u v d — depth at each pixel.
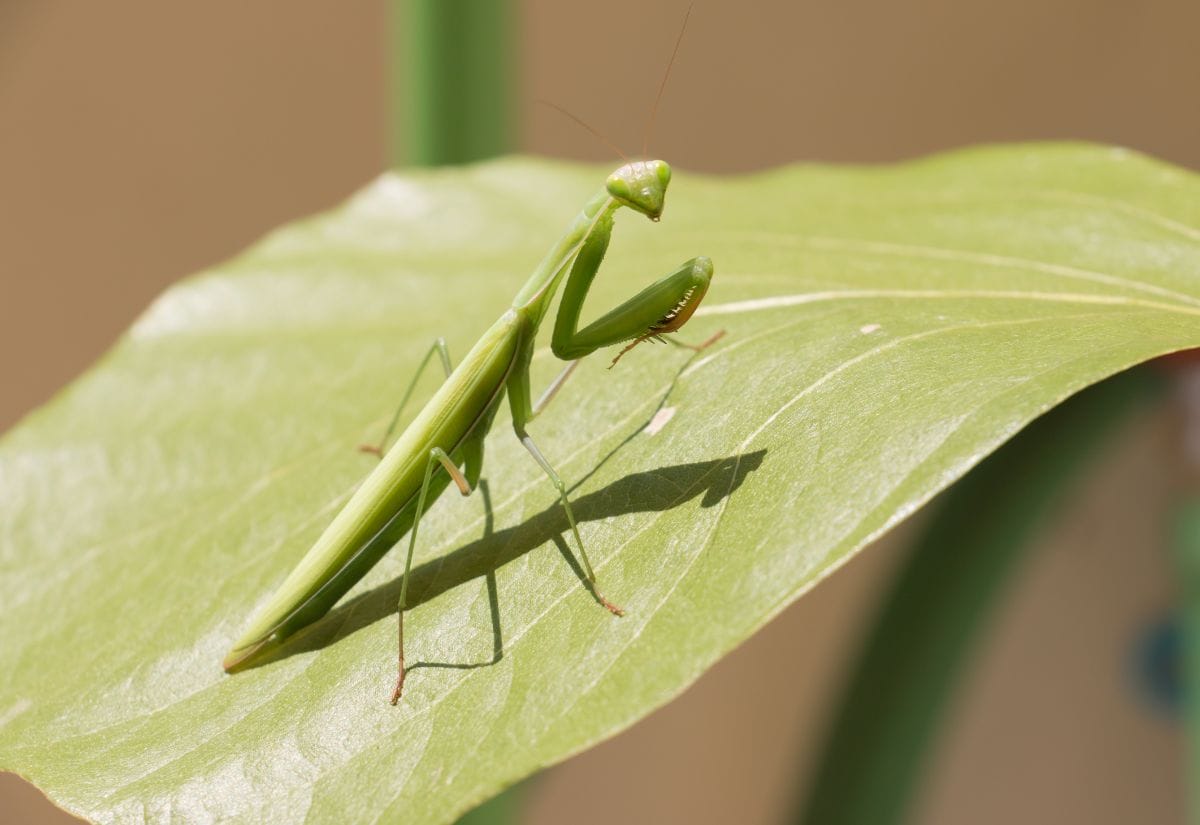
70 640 0.34
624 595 0.31
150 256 0.72
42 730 0.33
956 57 0.64
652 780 0.72
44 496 0.36
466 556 0.33
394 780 0.31
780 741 0.70
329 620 0.33
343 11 0.67
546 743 0.30
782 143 0.66
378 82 0.68
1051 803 0.64
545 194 0.39
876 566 0.68
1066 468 0.36
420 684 0.32
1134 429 0.36
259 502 0.35
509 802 0.36
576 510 0.33
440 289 0.38
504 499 0.34
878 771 0.36
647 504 0.32
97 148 0.70
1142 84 0.61
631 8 0.65
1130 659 0.58
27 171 0.71
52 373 0.75
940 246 0.35
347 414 0.36
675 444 0.33
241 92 0.69
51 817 0.63
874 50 0.65
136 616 0.34
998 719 0.64
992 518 0.36
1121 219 0.35
